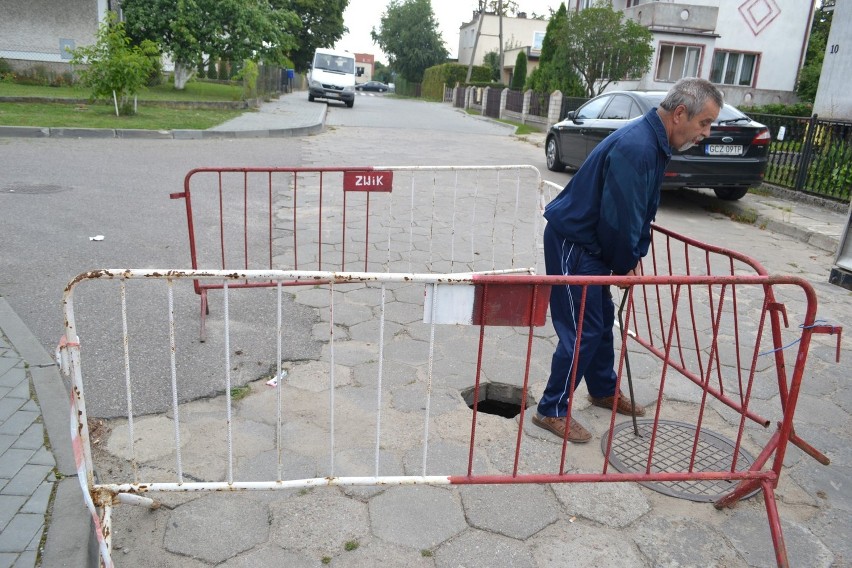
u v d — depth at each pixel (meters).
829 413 3.84
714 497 2.98
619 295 5.70
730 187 9.57
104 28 15.28
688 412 3.77
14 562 2.28
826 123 9.98
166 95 22.23
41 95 17.86
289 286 5.36
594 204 3.08
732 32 25.89
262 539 2.58
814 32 31.31
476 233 7.45
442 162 12.73
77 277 2.21
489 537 2.65
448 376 4.00
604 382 3.66
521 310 2.53
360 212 8.08
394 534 2.64
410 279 2.42
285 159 11.84
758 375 4.29
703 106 2.88
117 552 2.48
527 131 21.22
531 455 3.22
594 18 20.89
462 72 51.72
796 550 2.68
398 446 3.23
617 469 3.15
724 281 2.54
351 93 28.31
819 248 7.92
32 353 3.76
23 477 2.72
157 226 6.87
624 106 10.26
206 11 22.77
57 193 7.95
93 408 3.36
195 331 4.39
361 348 4.31
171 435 3.21
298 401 3.60
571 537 2.68
